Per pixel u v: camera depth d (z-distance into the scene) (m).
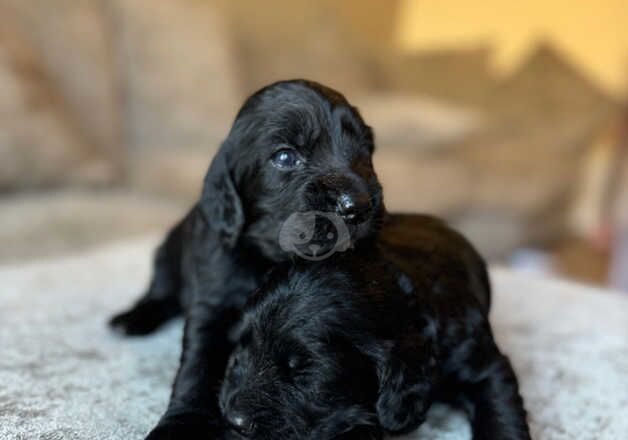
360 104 1.10
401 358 0.34
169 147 1.01
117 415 0.37
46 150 0.82
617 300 0.60
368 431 0.34
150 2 1.02
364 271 0.36
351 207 0.36
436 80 1.40
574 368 0.45
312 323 0.34
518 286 0.62
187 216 0.50
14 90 0.80
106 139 0.93
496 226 1.15
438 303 0.38
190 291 0.46
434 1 1.60
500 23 1.56
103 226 0.79
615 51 1.53
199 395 0.37
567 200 1.29
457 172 1.09
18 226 0.74
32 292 0.56
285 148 0.40
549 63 1.35
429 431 0.37
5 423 0.36
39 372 0.42
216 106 1.03
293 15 1.32
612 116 1.32
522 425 0.36
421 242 0.42
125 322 0.49
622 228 1.37
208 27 1.08
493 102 1.33
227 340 0.41
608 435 0.37
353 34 1.42
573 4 1.53
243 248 0.42
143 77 1.00
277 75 1.23
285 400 0.33
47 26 0.91
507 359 0.40
